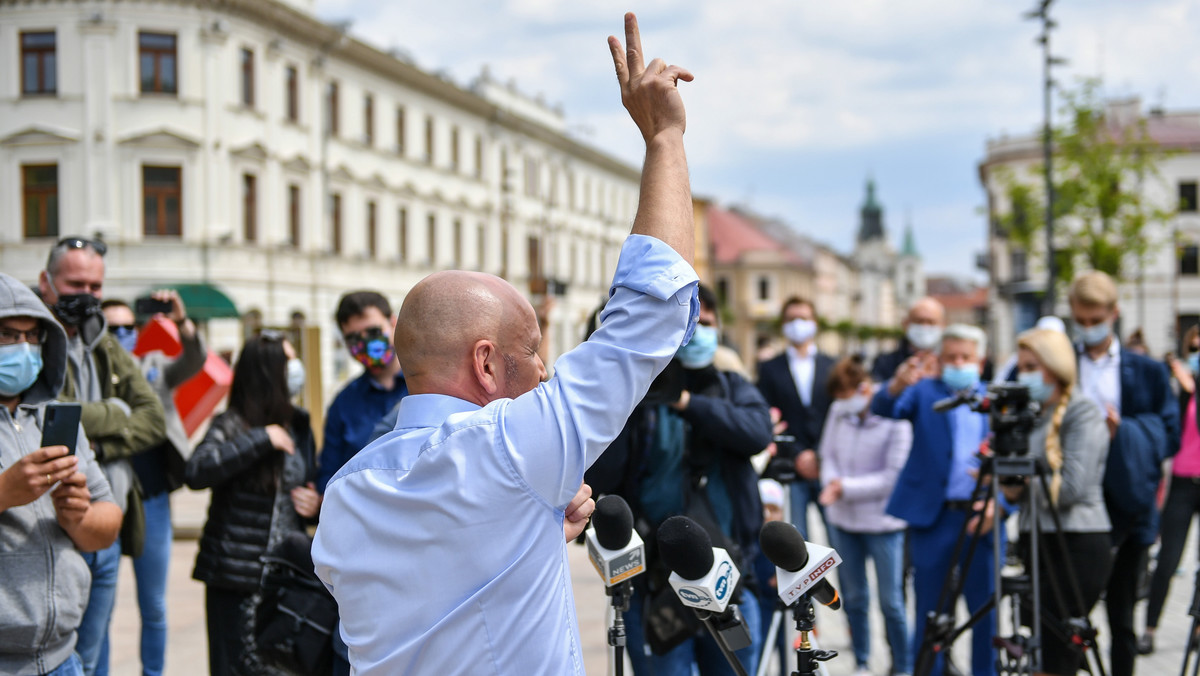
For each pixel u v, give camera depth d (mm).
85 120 26266
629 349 1789
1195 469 5910
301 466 4250
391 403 4598
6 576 2914
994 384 4238
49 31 26422
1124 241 29266
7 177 26500
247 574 3947
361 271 33438
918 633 5324
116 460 4156
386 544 1764
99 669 4586
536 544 1759
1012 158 53500
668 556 2834
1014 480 4363
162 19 26562
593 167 53719
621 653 3074
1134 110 50000
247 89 28516
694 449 4004
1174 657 6094
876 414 5582
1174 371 6367
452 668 1719
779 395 7633
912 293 175500
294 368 4277
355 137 33125
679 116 1930
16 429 3143
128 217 26469
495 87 43656
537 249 46906
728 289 81125
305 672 3447
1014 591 4219
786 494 4461
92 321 4160
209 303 25031
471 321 1868
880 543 5719
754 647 4113
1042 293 19875
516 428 1748
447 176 38969
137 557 4332
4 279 3092
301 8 30422
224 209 27453
